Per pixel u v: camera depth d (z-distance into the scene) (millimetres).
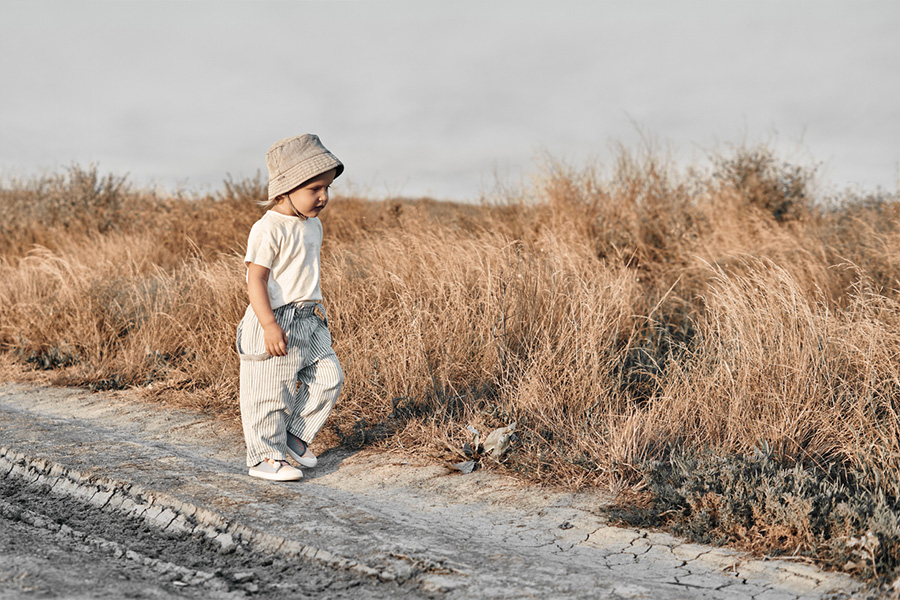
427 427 4234
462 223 9070
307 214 3350
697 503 2982
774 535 2742
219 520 2846
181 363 5914
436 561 2480
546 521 3080
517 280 5371
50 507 3156
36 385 5816
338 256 6996
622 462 3521
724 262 7004
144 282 7309
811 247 6930
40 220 11773
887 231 7121
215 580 2449
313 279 3447
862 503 2783
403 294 5531
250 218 9992
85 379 5785
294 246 3346
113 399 5336
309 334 3484
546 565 2500
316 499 3119
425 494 3441
